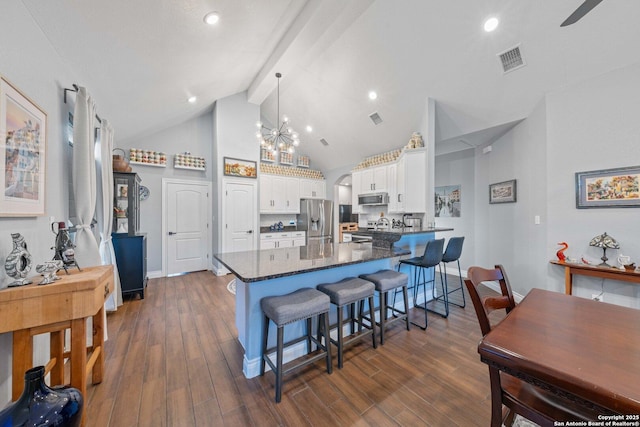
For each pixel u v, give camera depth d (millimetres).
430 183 3703
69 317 1303
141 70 2518
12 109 1334
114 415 1433
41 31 1635
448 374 1812
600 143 2523
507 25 2494
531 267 3252
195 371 1840
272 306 1630
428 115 3637
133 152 4281
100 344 1718
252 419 1413
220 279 4379
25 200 1451
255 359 1804
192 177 4922
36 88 1603
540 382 789
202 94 3904
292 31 2920
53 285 1267
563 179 2783
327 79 4121
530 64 2707
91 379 1733
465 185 4773
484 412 1466
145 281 3529
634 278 2260
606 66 2428
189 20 2092
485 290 3932
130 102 3047
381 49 3256
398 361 1974
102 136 2744
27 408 916
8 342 1307
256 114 5113
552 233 2883
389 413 1459
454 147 4621
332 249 2777
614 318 1107
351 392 1629
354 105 4414
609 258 2504
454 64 3043
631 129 2352
